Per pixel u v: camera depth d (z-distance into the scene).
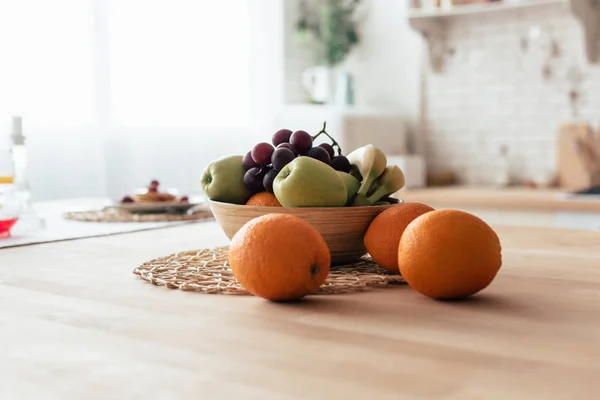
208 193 1.04
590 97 3.27
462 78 3.60
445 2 3.40
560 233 1.32
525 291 0.83
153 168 3.35
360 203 1.00
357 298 0.80
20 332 0.67
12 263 1.04
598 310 0.74
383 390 0.50
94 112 3.10
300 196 0.94
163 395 0.50
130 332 0.67
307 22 3.96
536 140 3.43
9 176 1.31
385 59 3.80
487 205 2.94
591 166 3.27
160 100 3.37
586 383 0.52
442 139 3.68
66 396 0.50
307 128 3.40
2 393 0.51
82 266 1.02
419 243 0.77
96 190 3.12
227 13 3.63
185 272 0.94
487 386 0.51
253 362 0.57
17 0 2.79
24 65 2.83
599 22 3.20
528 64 3.42
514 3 3.19
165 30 3.37
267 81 3.78
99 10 3.09
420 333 0.66
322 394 0.50
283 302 0.79
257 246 0.76
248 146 3.77
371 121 3.42
